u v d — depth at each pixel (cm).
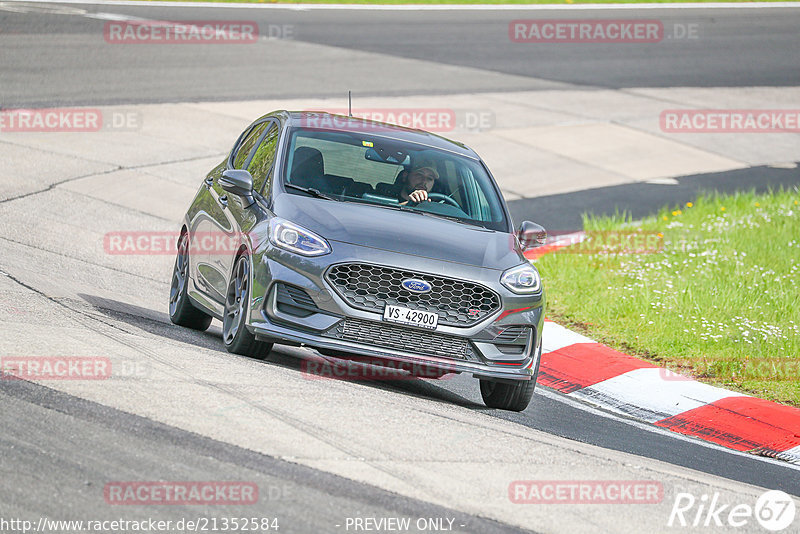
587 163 7050
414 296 2611
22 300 2961
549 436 2562
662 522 1966
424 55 10050
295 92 7812
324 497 1806
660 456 2600
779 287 4362
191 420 2081
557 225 5591
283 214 2727
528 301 2727
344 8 12550
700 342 3700
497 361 2683
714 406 3120
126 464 1831
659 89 9600
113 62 8094
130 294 3656
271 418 2172
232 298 2844
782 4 15788
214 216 3117
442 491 1923
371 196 2905
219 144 6331
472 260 2706
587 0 14575
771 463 2762
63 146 5822
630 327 3884
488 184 3138
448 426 2383
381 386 2819
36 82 7131
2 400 2052
